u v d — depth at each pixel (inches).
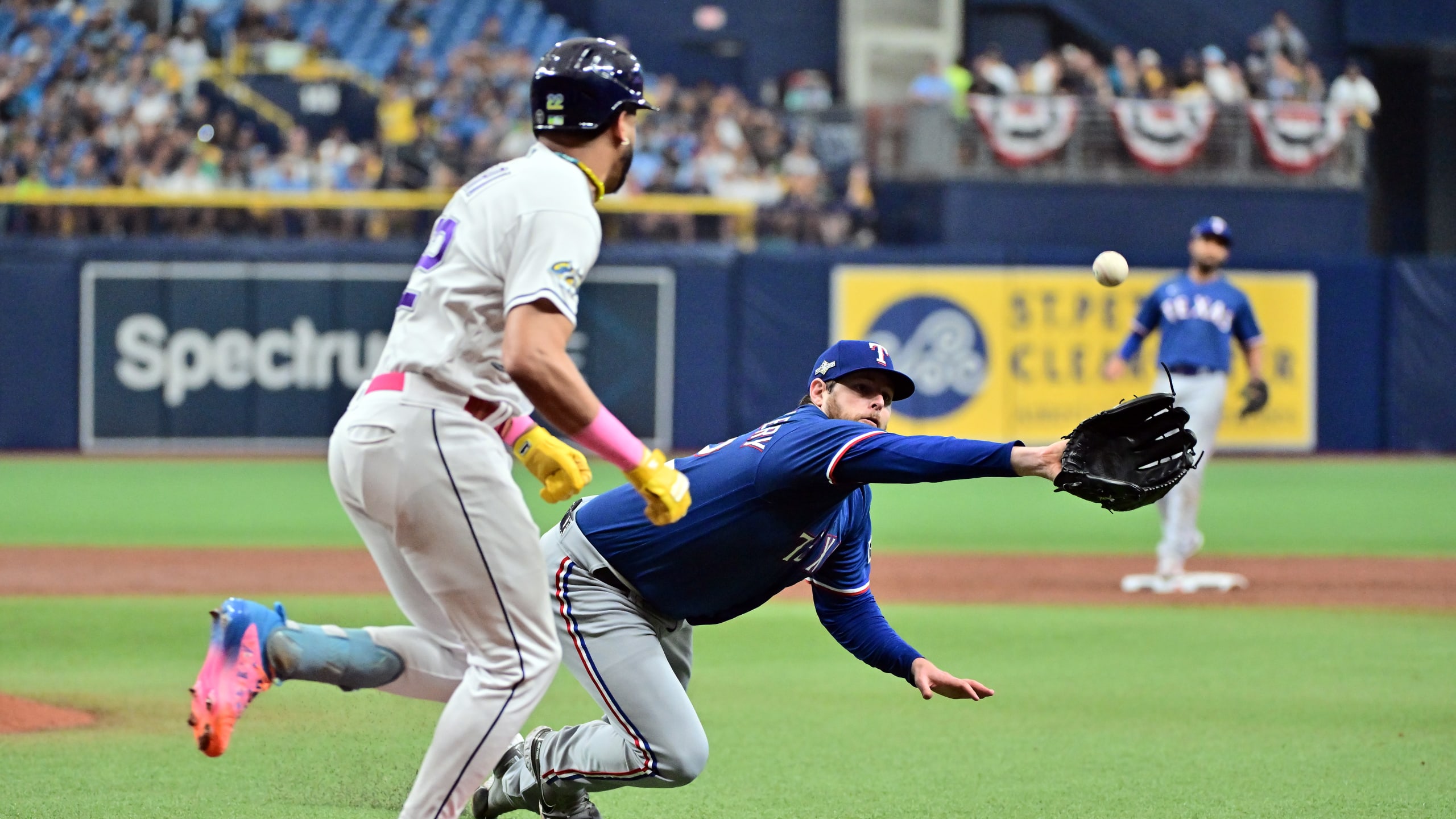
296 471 2527.1
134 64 3250.5
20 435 2677.2
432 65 3405.5
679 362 2763.3
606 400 2746.1
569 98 528.4
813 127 3430.1
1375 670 1051.9
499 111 3225.9
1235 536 1857.8
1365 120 3225.9
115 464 2588.6
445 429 517.7
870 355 585.3
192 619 1242.0
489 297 514.3
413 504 518.9
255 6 3486.7
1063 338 2822.3
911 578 1524.4
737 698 957.8
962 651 1121.4
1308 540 1828.2
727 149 3139.8
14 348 2662.4
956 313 2800.2
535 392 491.2
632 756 581.3
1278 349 2871.6
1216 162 3174.2
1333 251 3196.4
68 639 1151.6
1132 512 2183.8
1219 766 783.1
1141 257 2844.5
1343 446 2903.5
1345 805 706.8
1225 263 2851.9
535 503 2010.3
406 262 2714.1
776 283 2780.5
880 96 4114.2
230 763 758.5
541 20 4018.2
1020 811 695.7
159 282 2682.1
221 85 3339.1
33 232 2746.1
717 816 686.5
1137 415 477.4
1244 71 3609.7
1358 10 3853.3
